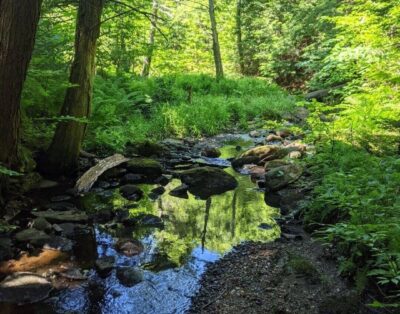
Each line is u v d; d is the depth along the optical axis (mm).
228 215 6492
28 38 5707
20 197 6613
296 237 5473
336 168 6535
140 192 7410
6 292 4109
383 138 7559
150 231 5895
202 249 5324
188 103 14312
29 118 8594
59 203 6688
